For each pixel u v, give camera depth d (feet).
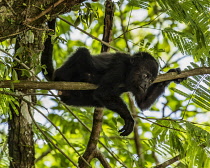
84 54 39.24
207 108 33.68
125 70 38.96
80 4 29.17
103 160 37.76
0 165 35.45
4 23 25.79
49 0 26.76
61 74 38.83
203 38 32.65
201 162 31.81
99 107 38.70
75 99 39.42
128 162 48.19
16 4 25.85
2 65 26.73
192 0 34.76
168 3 34.14
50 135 41.01
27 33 34.94
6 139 34.71
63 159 57.41
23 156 35.24
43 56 37.88
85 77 39.09
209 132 34.45
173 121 35.27
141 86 38.17
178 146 34.12
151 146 36.40
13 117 35.50
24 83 26.76
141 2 39.01
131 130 37.09
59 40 28.78
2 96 30.32
